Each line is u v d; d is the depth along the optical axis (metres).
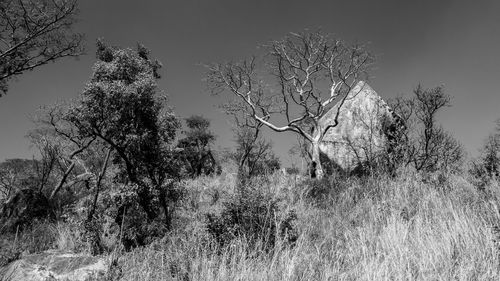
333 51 22.78
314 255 5.60
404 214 7.00
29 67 21.44
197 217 7.99
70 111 10.02
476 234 5.19
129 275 5.39
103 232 8.13
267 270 5.14
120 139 10.05
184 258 5.67
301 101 23.19
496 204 6.28
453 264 4.68
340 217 7.96
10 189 19.47
